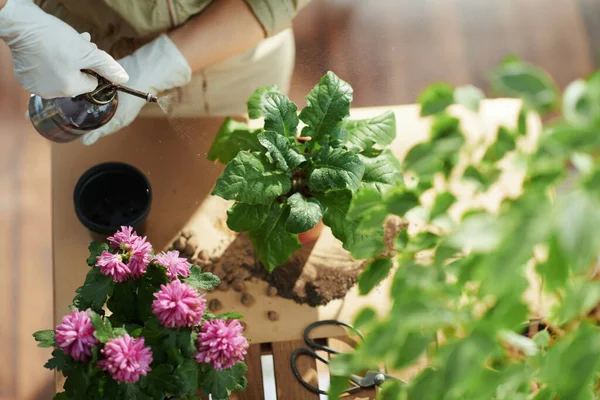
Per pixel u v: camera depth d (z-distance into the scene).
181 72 2.16
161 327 1.71
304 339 1.94
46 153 2.66
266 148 1.89
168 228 2.04
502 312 1.47
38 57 1.89
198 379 1.73
